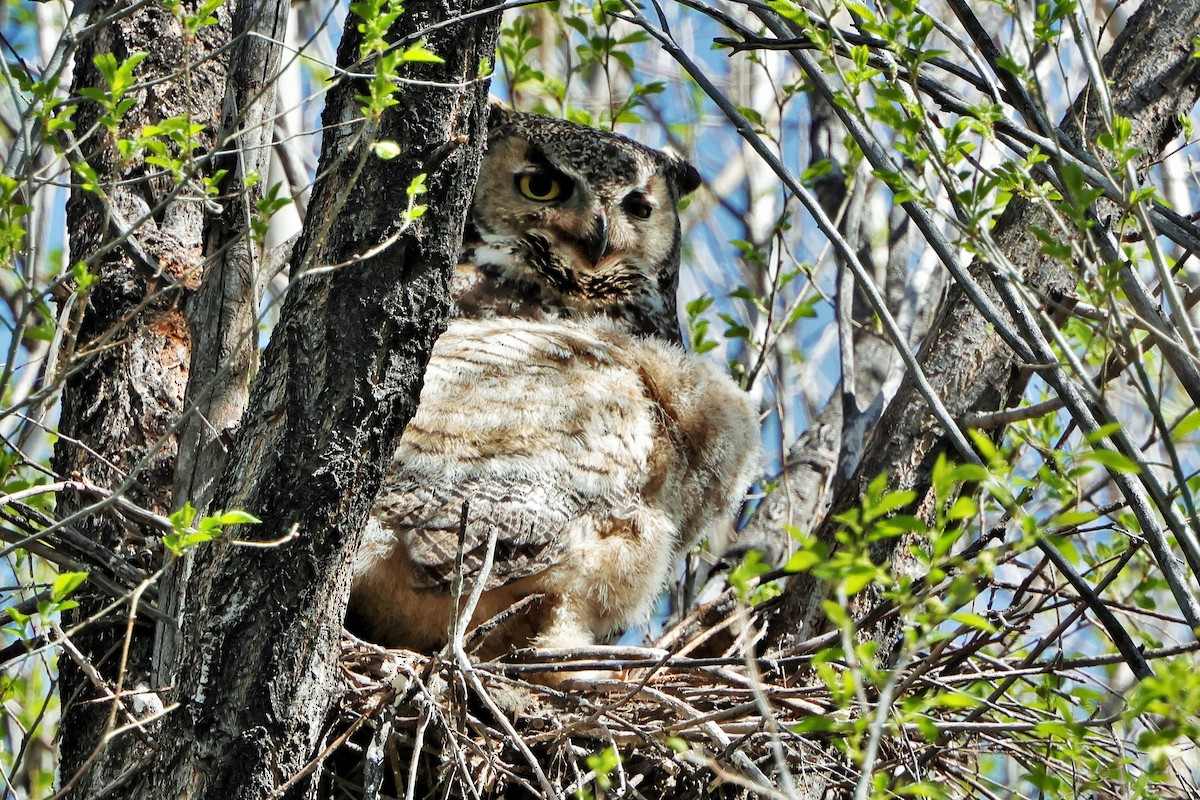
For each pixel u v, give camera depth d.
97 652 8.28
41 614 6.54
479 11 6.82
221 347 8.46
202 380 8.39
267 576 6.75
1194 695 6.05
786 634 9.51
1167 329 7.67
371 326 6.73
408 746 8.01
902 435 9.52
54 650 8.53
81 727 8.12
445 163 6.76
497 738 7.79
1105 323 7.15
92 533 8.50
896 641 9.14
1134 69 9.67
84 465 8.76
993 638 8.25
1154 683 6.12
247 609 6.76
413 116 6.75
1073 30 7.50
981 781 8.94
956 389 9.52
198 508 7.95
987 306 7.56
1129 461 6.07
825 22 7.59
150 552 8.38
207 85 9.68
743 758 7.01
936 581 6.29
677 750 6.96
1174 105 9.60
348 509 6.82
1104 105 7.48
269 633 6.75
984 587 8.43
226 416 8.30
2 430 9.34
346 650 7.91
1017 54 11.80
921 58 7.41
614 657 8.55
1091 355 8.87
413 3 6.90
